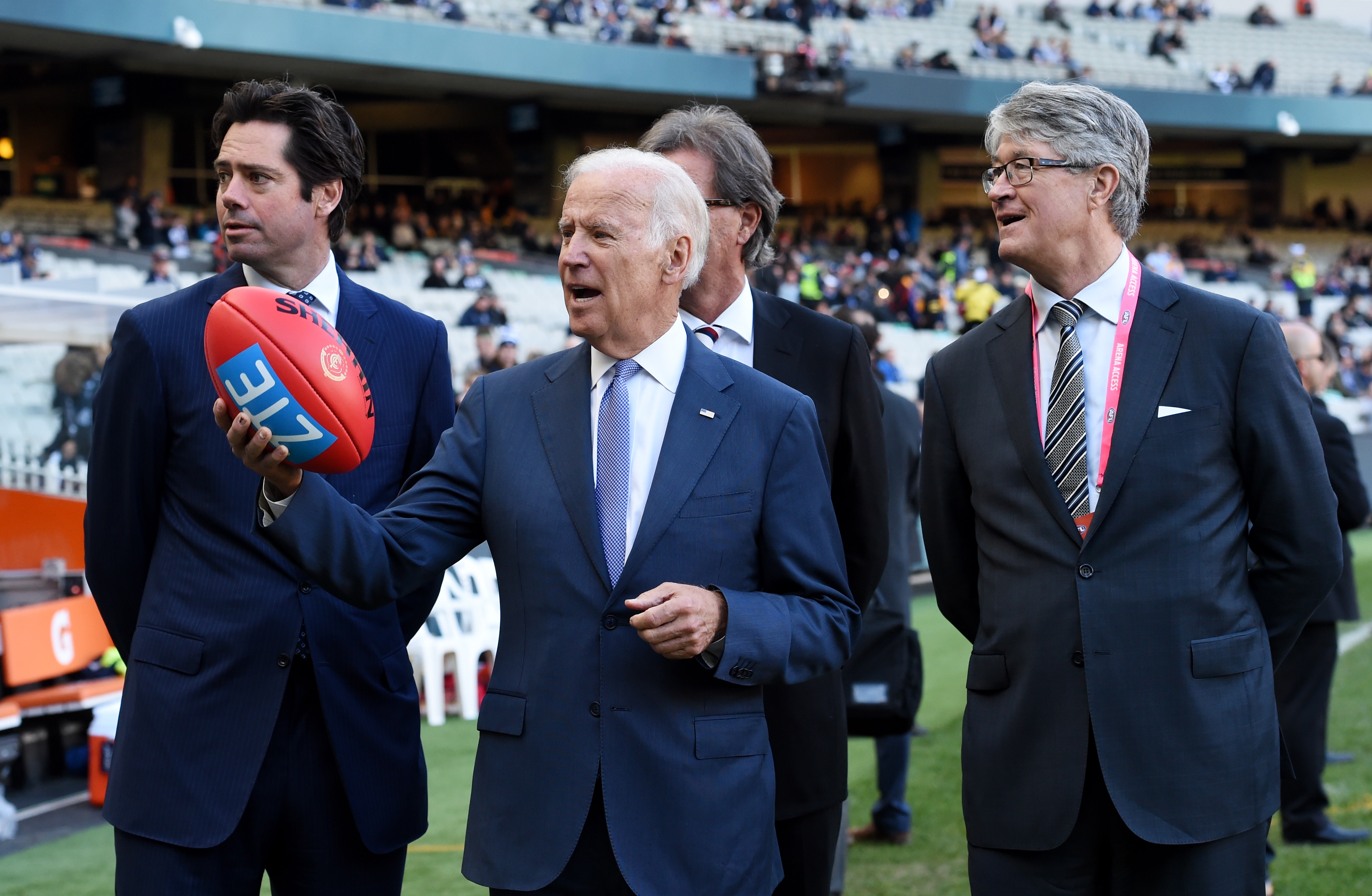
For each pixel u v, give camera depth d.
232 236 2.15
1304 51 32.66
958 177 27.64
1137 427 2.04
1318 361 3.98
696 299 2.39
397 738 2.17
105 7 15.86
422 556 1.84
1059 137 2.07
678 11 24.31
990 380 2.21
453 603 5.82
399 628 2.21
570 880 1.78
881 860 3.82
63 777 4.79
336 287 2.27
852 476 2.43
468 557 5.97
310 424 1.69
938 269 20.80
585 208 1.81
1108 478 2.03
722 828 1.77
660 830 1.76
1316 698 3.96
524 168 22.72
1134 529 2.03
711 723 1.81
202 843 2.00
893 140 25.58
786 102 22.48
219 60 18.25
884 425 3.27
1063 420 2.10
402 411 2.26
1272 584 2.12
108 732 4.42
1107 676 2.01
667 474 1.83
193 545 2.09
